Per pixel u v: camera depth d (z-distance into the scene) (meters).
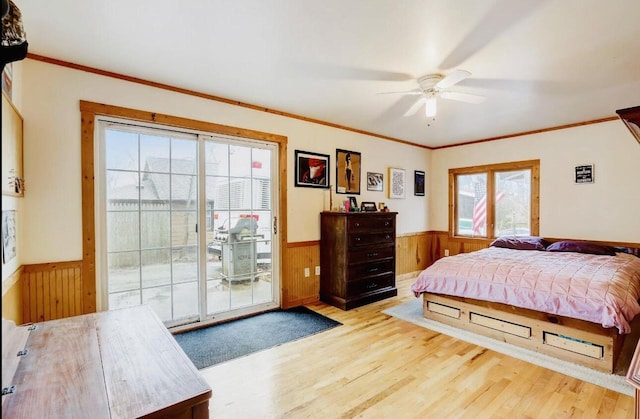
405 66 2.62
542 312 2.65
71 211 2.57
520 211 4.89
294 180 3.98
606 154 4.04
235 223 3.56
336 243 3.97
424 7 1.87
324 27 2.08
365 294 4.05
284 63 2.58
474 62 2.54
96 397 1.03
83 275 2.62
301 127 4.03
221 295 3.47
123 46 2.32
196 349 2.78
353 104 3.57
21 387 1.07
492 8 1.88
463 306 3.19
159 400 1.03
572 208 4.32
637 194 3.83
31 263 2.40
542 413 1.92
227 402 2.05
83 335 1.49
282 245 3.87
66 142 2.55
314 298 4.18
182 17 1.97
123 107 2.79
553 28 2.07
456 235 5.71
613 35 2.15
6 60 0.79
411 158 5.57
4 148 1.89
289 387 2.21
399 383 2.25
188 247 3.25
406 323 3.39
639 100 3.40
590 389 2.16
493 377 2.32
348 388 2.20
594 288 2.43
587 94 3.22
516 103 3.49
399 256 5.34
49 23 2.03
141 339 1.45
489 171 5.20
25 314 2.37
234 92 3.21
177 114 3.08
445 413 1.93
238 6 1.87
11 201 2.06
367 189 4.82
